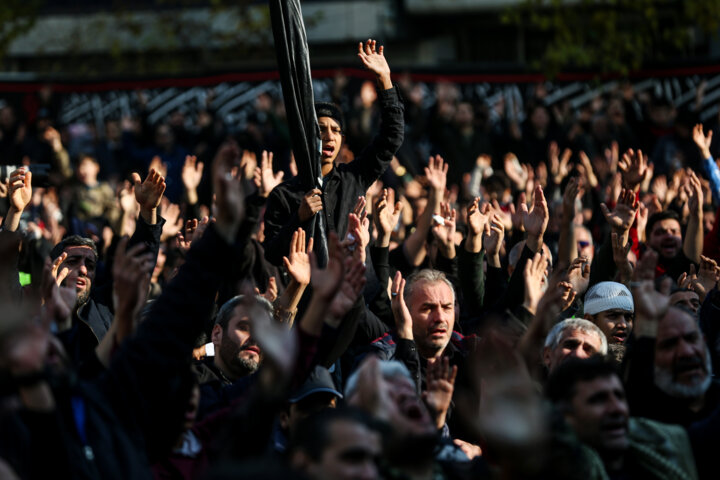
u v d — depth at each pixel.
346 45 18.94
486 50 19.08
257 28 17.56
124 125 14.59
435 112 13.27
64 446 3.19
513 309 5.55
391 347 5.14
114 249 7.52
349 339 4.42
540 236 6.11
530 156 12.77
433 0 18.52
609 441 3.79
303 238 4.95
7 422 3.16
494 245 6.59
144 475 3.42
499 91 14.16
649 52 14.66
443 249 6.85
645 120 12.64
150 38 18.44
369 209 7.86
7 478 2.94
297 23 5.55
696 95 13.28
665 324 4.21
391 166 10.81
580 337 4.75
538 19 14.84
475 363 3.48
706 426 4.05
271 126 13.38
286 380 3.18
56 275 5.41
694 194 7.36
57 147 11.73
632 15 15.51
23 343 3.07
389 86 6.18
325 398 4.23
